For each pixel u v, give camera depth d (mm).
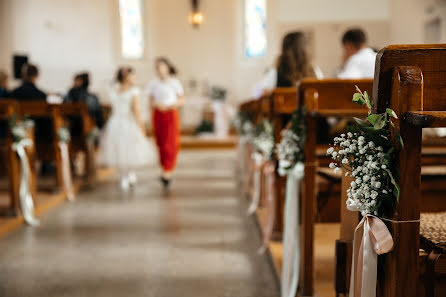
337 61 10773
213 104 11195
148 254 2922
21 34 12055
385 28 10633
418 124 992
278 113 2736
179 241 3203
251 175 4684
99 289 2355
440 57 1103
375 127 1066
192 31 12867
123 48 12688
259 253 2928
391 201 1112
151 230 3496
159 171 6633
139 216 3945
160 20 12789
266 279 2480
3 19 11906
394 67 1104
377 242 1100
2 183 5395
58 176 4695
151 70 12711
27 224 3709
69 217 3936
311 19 10797
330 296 2092
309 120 2020
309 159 2059
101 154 6629
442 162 2643
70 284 2428
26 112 4512
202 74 12930
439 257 1201
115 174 6395
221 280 2467
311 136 2039
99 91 12406
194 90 12922
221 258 2832
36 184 5254
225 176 6129
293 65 3191
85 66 12359
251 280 2467
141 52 12805
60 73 12266
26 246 3115
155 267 2678
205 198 4684
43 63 12180
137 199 4664
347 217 1491
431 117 956
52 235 3383
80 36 12289
